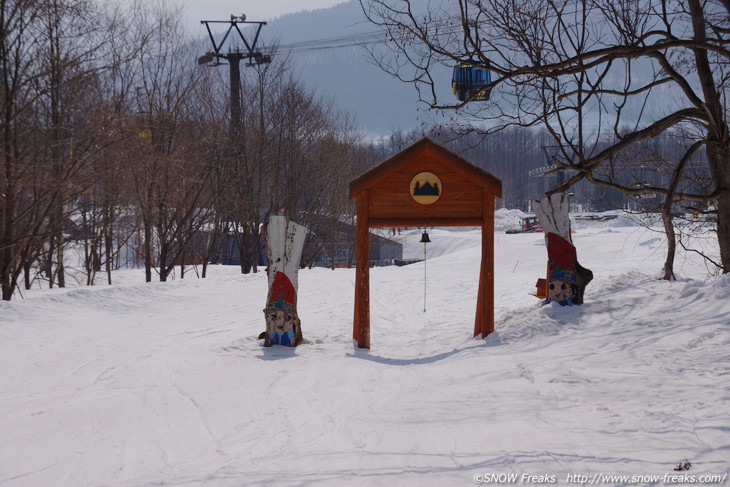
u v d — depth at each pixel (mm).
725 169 10930
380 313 15234
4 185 18203
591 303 10422
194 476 4840
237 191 33906
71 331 12359
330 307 16016
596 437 4664
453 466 4410
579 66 9734
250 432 6035
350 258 48125
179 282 21141
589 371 6824
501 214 94312
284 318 10727
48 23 19453
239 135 33562
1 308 13453
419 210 10414
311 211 39375
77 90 20031
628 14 10227
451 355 9391
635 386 6012
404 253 69625
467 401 6277
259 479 4555
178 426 6414
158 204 28078
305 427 5988
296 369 8891
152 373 9062
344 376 8180
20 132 19438
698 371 6285
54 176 19828
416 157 10203
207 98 34062
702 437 4402
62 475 5199
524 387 6527
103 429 6426
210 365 9430
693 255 23078
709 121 10484
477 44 10109
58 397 7887
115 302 15922
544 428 5020
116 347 10984
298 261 10852
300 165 37719
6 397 7953
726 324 7965
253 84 37500
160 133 25656
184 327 13109
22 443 6047
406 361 9352
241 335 12062
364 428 5684
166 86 28422
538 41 10242
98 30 20484
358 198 10484
